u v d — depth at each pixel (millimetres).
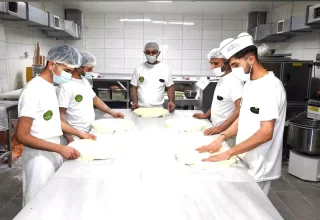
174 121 2361
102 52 6117
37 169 1796
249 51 1555
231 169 1489
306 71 3881
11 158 3494
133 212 1074
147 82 3299
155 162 1570
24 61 4410
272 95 1521
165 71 3318
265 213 1075
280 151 1729
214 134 2119
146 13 5945
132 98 3389
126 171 1444
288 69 3861
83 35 6031
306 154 3404
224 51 1617
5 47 3830
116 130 2129
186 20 6000
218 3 5148
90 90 2434
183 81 5410
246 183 1330
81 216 1038
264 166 1681
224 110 2365
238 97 2180
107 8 5590
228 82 2258
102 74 6164
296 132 3352
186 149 1714
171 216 1052
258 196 1207
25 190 1868
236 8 5520
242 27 6043
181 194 1215
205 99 4680
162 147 1818
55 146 1581
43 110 1726
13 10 3111
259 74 1605
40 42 5016
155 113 2701
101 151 1639
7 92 3781
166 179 1359
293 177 3459
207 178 1377
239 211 1087
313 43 4238
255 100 1600
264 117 1516
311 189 3158
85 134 1960
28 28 4492
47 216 1031
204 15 5977
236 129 1844
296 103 3930
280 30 4418
